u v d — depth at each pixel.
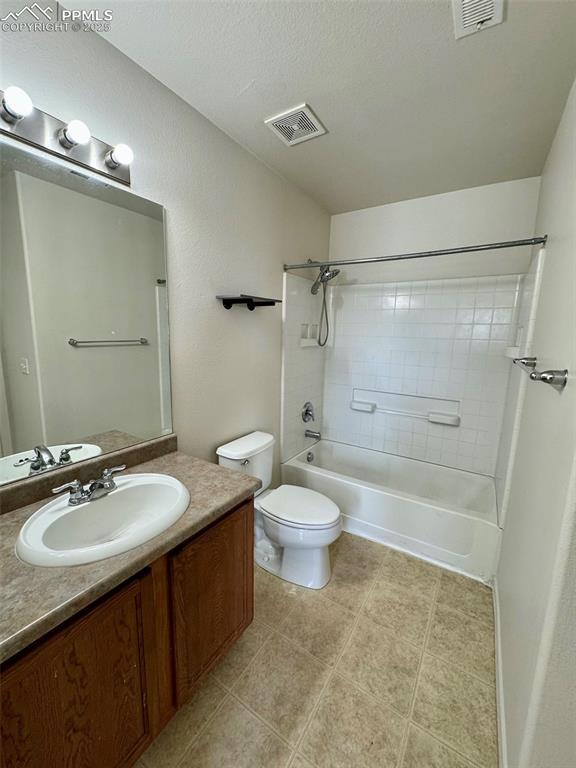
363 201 2.50
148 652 0.91
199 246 1.59
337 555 2.00
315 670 1.31
